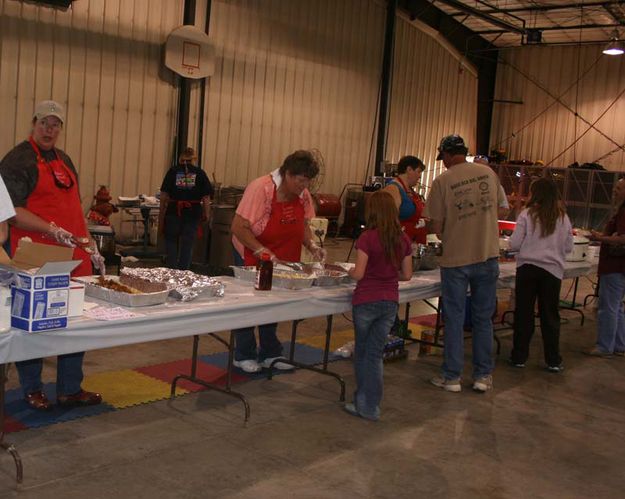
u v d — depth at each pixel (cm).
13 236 320
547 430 389
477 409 412
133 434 333
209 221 870
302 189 399
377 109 1383
